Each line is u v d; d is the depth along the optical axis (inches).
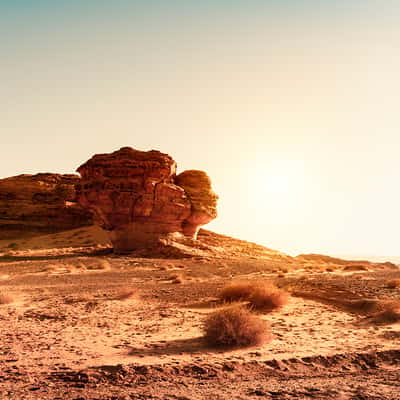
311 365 354.0
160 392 274.5
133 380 305.6
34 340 447.5
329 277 1147.9
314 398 257.8
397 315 557.6
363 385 290.5
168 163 2358.5
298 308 652.7
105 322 553.0
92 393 273.0
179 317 585.3
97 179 2313.0
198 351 389.7
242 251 2655.0
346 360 366.3
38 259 2103.8
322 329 499.5
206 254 2171.5
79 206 3919.8
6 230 3654.0
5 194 3944.4
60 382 299.3
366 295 758.5
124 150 2340.1
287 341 434.0
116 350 396.5
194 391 276.4
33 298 828.0
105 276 1359.5
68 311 648.4
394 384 293.7
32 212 3841.0
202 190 2534.5
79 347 411.5
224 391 275.9
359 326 518.9
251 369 338.3
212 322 422.0
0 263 1898.4
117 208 2279.8
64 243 2950.3
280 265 1951.3
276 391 273.1
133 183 2288.4
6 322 563.8
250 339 416.8
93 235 3125.0
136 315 610.2
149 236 2282.2
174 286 1017.5
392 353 386.6
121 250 2293.3
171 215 2317.9
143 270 1611.7
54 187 4126.5
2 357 374.0
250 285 716.0
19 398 262.4
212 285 999.0
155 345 415.5
